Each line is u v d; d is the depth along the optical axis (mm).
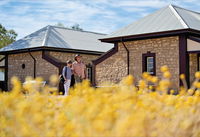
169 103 3430
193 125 3092
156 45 16734
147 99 3398
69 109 3287
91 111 2650
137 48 17516
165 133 2943
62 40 22531
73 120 2795
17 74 22812
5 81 23578
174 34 16031
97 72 19062
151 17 18562
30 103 3246
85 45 23234
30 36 23438
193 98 3852
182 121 3090
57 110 3729
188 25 15961
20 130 2996
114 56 18469
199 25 16938
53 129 2914
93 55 23344
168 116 3199
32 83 3734
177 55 15898
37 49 21094
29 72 21938
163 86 3375
